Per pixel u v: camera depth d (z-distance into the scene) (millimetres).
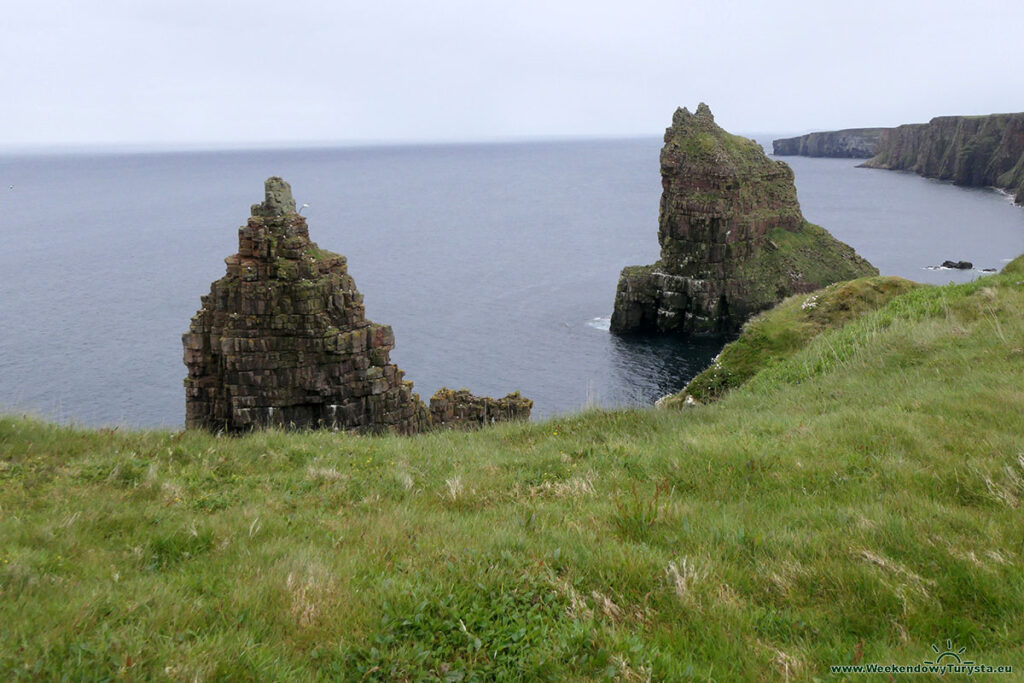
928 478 8977
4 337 88750
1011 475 8609
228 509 9305
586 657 5414
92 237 192125
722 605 6164
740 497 9234
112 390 68875
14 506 8961
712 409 16500
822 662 5469
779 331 23281
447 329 98188
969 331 17031
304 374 29391
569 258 159625
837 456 10195
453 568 6719
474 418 34906
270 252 29141
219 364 29938
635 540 7727
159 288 122625
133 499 9664
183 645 5258
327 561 7039
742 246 107250
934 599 6137
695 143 107312
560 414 18484
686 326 104562
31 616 5602
